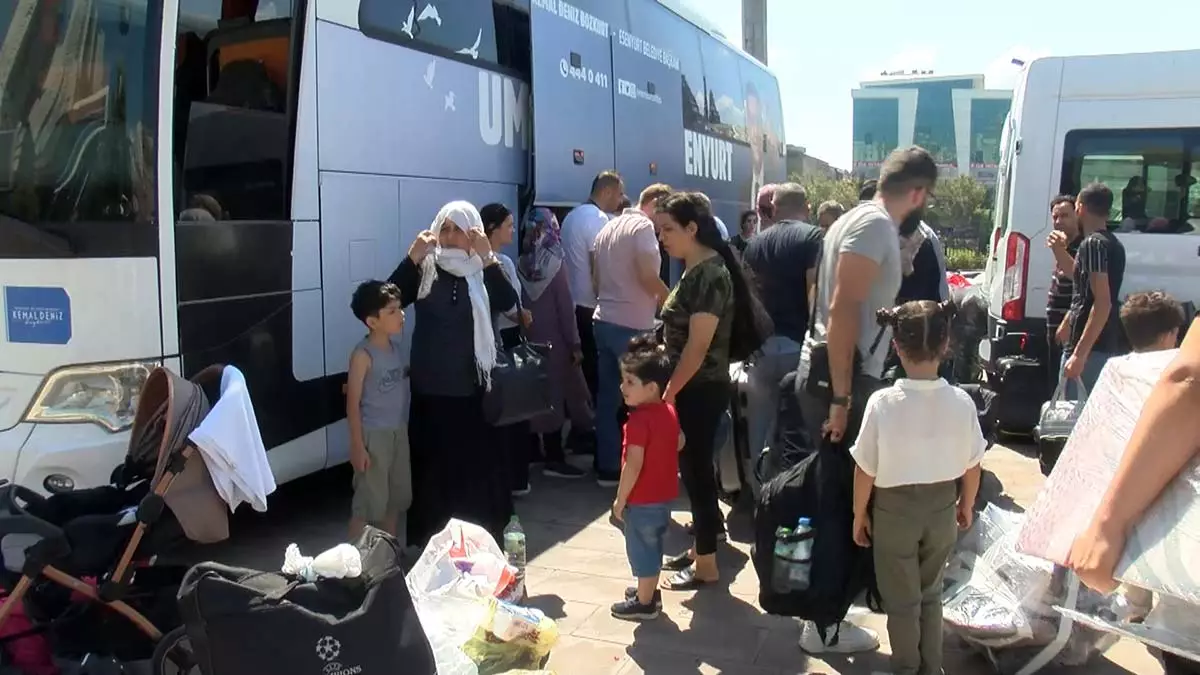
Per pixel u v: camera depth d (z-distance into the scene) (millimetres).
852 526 3771
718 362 4684
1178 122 7590
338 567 3000
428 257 4938
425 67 6207
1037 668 3881
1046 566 3850
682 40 10664
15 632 3473
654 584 4492
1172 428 2109
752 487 5781
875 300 3783
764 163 14406
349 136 5531
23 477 4219
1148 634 2377
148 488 3799
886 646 4219
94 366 4305
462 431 5004
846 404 3758
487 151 6926
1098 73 7762
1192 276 7578
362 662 2854
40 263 4301
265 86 4980
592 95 8258
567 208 7820
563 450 7281
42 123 4348
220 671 2801
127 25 4367
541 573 5133
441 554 3865
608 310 6406
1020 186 7961
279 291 5082
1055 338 7285
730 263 4625
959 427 3508
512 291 5328
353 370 4785
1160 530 2107
